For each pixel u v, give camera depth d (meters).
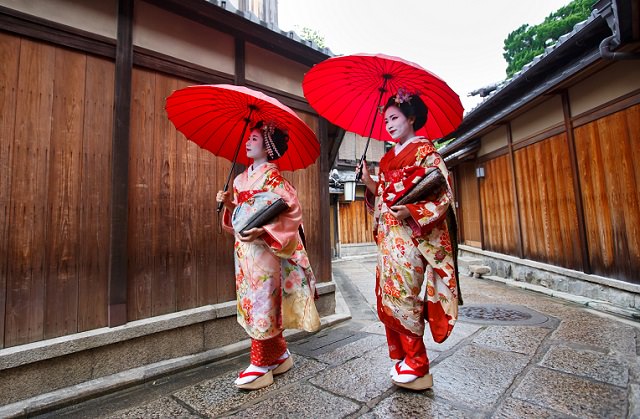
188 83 3.69
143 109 3.34
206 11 3.58
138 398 2.64
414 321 2.45
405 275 2.44
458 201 11.91
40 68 2.78
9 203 2.58
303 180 4.85
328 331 4.36
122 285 3.02
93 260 2.92
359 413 2.24
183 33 3.68
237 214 2.69
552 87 5.64
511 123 8.25
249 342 3.75
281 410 2.31
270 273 2.66
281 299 2.76
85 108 2.97
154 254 3.30
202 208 3.69
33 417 2.37
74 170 2.88
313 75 2.56
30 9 2.73
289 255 2.59
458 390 2.54
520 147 7.86
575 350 3.37
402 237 2.48
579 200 5.97
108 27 3.14
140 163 3.27
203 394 2.61
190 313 3.37
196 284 3.58
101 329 2.88
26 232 2.63
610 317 4.70
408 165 2.48
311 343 3.84
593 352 3.30
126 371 2.95
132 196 3.19
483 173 9.60
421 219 2.27
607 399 2.36
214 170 3.83
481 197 10.01
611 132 5.29
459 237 11.81
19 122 2.65
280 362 2.92
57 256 2.75
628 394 2.42
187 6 3.46
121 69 3.15
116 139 3.07
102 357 2.85
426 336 3.92
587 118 5.72
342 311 5.20
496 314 4.93
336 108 2.89
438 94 2.44
